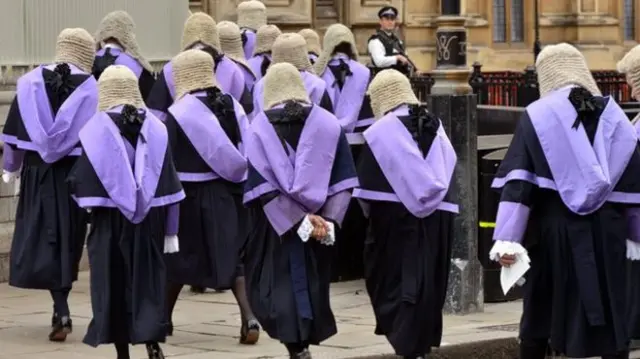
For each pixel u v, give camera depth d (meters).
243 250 14.60
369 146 14.86
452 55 18.56
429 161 14.84
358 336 16.75
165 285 14.45
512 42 58.88
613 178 13.41
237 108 16.66
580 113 13.41
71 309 18.66
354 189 14.82
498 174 13.52
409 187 14.72
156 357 14.57
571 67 13.64
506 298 19.28
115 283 14.34
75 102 16.52
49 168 16.56
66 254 16.50
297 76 14.48
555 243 13.44
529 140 13.39
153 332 14.21
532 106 13.54
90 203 14.21
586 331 13.44
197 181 16.44
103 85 14.52
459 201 18.27
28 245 16.48
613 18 61.03
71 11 21.84
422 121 14.88
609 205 13.49
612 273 13.45
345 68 21.41
